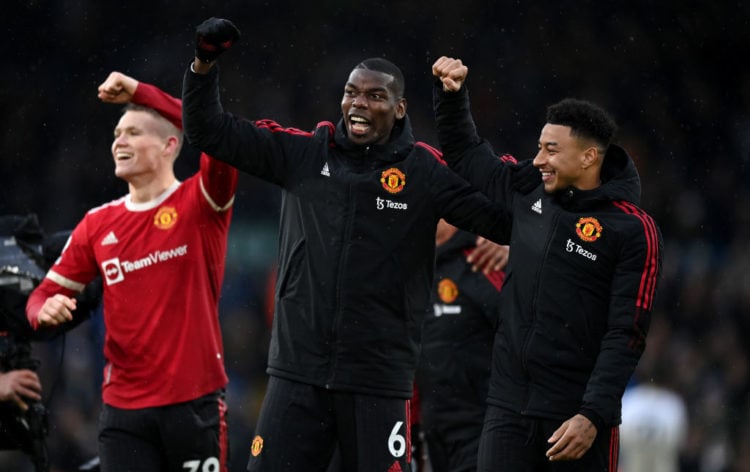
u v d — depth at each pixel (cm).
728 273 5188
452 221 1869
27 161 5575
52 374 4216
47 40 5775
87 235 2106
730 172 5766
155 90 2084
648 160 5844
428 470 2791
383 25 6094
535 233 1778
